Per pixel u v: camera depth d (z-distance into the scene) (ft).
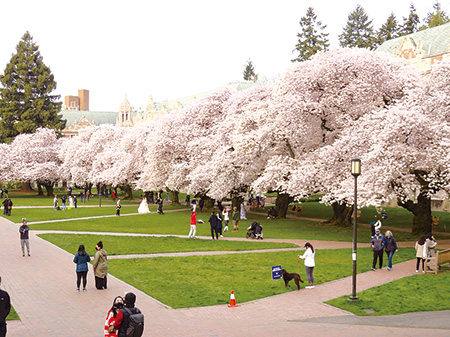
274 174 129.49
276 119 127.03
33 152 302.04
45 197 298.15
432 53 212.43
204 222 153.69
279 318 51.34
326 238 114.32
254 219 160.04
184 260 84.79
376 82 118.01
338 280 69.46
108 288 64.34
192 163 174.40
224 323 49.01
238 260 84.69
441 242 107.96
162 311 53.67
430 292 61.00
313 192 123.34
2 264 81.76
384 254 90.53
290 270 76.18
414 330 44.21
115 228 136.46
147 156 199.21
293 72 130.11
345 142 110.32
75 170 284.20
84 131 338.54
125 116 541.75
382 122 101.40
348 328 45.96
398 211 168.55
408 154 97.86
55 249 98.22
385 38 374.63
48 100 378.12
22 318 50.34
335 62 120.98
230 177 154.81
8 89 367.25
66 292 62.03
